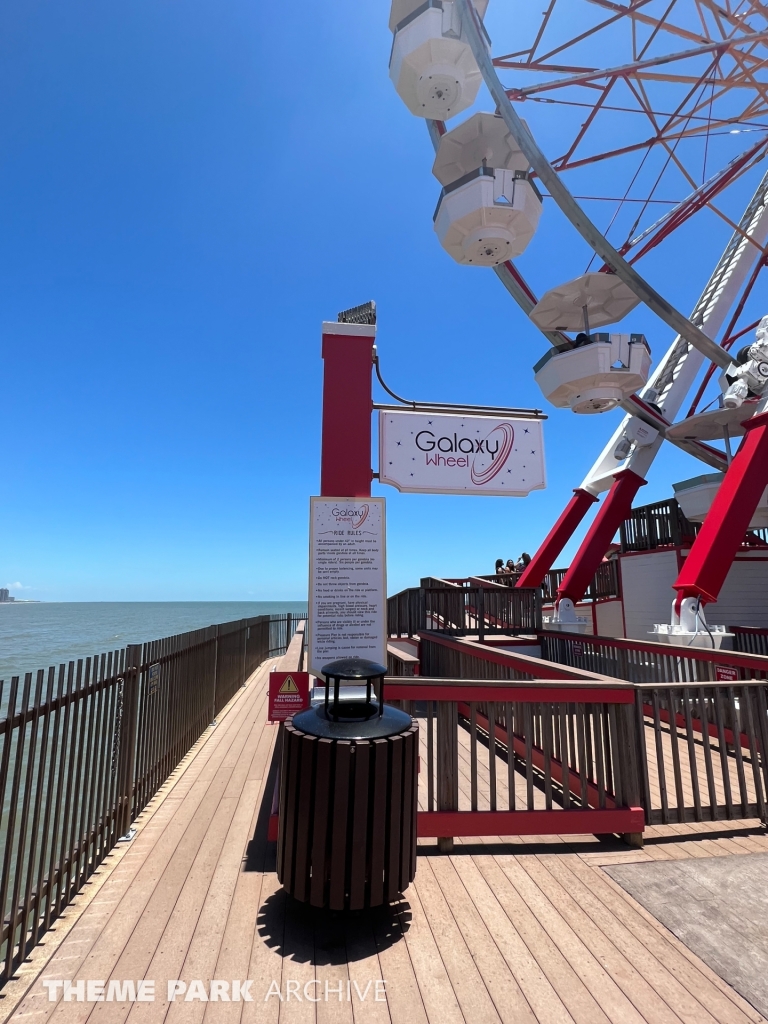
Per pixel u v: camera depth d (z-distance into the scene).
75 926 2.54
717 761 5.25
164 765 4.72
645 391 13.59
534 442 4.69
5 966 2.18
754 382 8.84
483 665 6.20
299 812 2.55
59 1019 1.95
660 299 7.76
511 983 2.14
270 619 15.47
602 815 3.42
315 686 3.99
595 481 14.09
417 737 2.74
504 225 6.20
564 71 8.55
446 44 6.35
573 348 6.97
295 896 2.53
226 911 2.66
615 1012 1.99
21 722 2.35
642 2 7.82
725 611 10.81
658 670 6.88
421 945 2.40
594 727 3.76
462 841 3.49
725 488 8.65
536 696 3.53
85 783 3.01
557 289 7.19
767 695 3.94
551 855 3.29
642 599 12.33
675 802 4.21
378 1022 1.94
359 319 4.65
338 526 4.13
